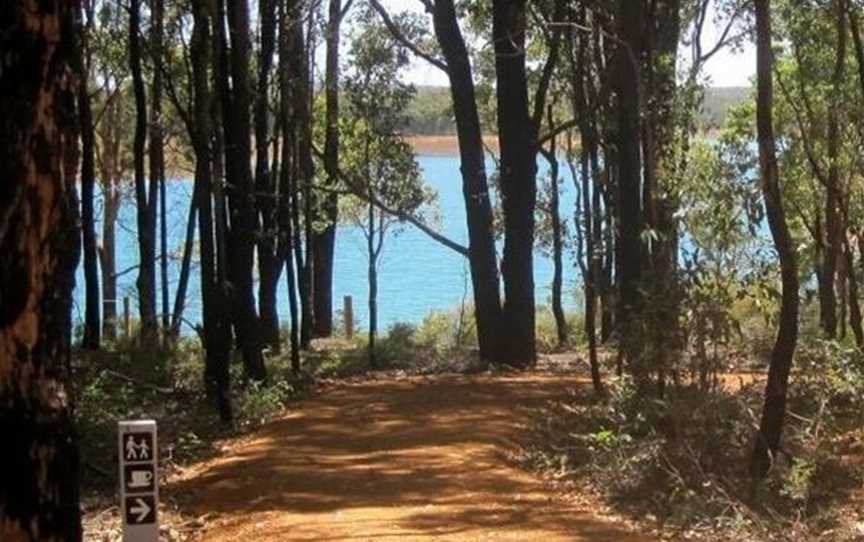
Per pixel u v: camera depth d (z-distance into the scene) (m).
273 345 27.19
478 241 26.16
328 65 28.70
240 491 12.80
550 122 30.73
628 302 18.89
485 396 19.62
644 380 15.73
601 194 30.08
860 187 27.05
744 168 16.20
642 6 19.25
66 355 6.01
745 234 14.52
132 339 28.20
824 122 26.06
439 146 46.00
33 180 5.83
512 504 11.77
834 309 25.28
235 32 20.30
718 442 14.10
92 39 29.11
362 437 15.80
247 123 20.72
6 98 5.80
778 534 11.25
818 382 16.23
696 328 14.91
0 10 5.81
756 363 21.48
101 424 16.17
